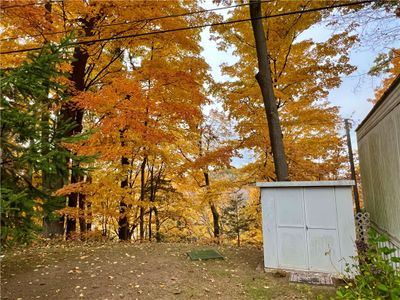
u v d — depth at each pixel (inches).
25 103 158.9
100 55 377.1
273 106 284.0
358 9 277.0
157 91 309.4
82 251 258.2
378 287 131.1
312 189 202.1
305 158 365.4
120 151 307.9
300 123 345.7
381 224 231.3
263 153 367.9
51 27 284.7
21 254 246.4
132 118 284.7
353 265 169.0
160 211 528.1
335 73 331.0
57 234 347.6
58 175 167.2
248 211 530.6
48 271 199.9
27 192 154.6
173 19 311.6
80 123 382.3
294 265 199.8
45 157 144.9
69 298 157.9
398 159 184.2
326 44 315.0
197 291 168.4
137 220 449.4
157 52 371.9
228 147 351.3
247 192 580.7
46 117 162.6
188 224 581.3
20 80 146.5
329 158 398.6
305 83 346.0
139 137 330.3
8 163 147.9
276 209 209.0
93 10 306.3
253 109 345.1
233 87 369.4
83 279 184.9
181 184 509.7
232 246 300.0
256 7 288.4
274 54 350.9
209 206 534.9
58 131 158.1
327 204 197.8
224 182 393.7
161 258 234.2
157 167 496.7
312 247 197.3
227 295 163.8
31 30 282.2
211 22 348.2
